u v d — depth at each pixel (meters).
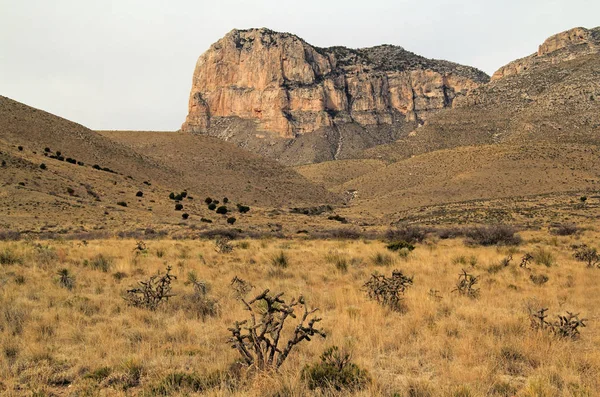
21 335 8.95
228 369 7.05
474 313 10.72
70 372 7.23
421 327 9.77
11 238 32.91
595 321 10.59
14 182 65.44
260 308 10.38
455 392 6.15
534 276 16.52
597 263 20.23
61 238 33.00
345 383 6.44
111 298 12.20
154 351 8.05
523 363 7.78
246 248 27.09
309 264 19.80
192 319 10.52
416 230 37.84
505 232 33.53
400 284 13.03
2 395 6.25
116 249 24.03
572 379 6.75
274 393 6.07
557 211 71.69
